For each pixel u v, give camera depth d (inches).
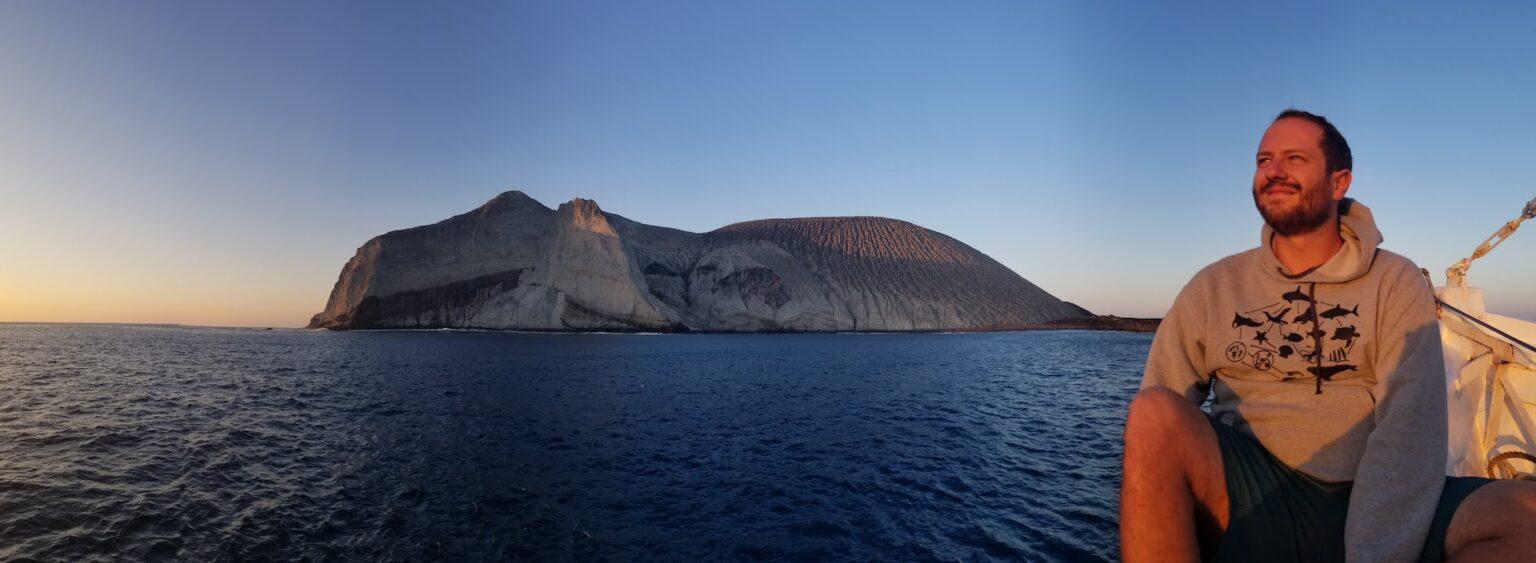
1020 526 422.0
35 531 383.6
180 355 1952.5
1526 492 60.2
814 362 1825.8
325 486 503.5
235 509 440.1
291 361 1732.3
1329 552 69.9
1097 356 2188.7
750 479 532.1
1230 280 87.1
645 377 1369.3
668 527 416.8
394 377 1327.5
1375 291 74.9
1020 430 766.5
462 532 404.5
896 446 667.4
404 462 584.7
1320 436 74.9
